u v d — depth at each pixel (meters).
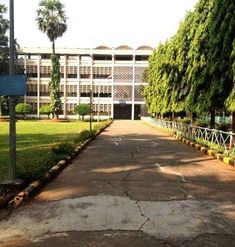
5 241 5.48
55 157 12.30
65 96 73.44
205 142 17.88
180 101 27.70
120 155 15.44
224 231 5.93
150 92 46.62
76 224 6.21
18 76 7.96
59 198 7.92
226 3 16.39
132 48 73.88
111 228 6.02
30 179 8.80
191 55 21.28
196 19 21.25
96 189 8.82
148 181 9.88
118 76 73.94
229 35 15.98
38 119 65.19
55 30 56.53
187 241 5.48
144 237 5.63
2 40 53.16
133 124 50.38
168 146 19.67
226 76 16.20
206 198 8.07
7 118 54.62
